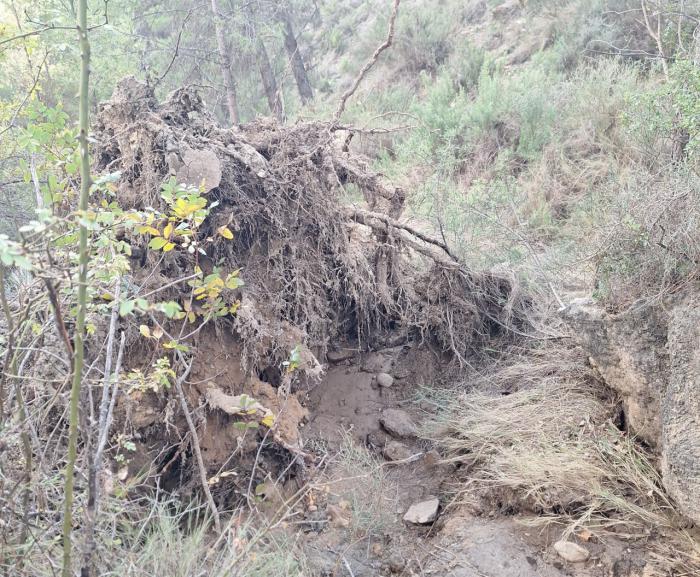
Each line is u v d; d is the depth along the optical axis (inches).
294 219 129.8
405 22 386.3
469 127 267.3
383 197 148.9
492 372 145.0
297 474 116.9
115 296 81.3
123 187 119.7
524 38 345.1
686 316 94.3
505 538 100.6
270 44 374.3
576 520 99.5
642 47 277.4
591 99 244.7
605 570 91.3
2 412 80.0
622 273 108.2
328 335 142.5
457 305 152.3
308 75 453.7
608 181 191.3
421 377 148.5
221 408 109.0
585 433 113.3
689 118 128.3
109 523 88.2
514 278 157.9
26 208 162.9
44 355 100.1
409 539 107.8
